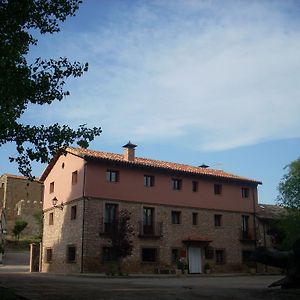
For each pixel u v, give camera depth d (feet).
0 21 32.48
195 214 126.41
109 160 112.06
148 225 117.19
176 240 120.37
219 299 42.04
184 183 125.90
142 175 118.62
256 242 135.85
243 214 135.95
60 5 36.24
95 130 41.11
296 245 50.55
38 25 36.45
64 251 114.42
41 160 39.55
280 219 127.65
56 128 39.75
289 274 51.93
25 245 211.61
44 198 132.16
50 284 61.67
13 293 41.42
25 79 33.32
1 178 250.98
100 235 108.37
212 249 126.41
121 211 108.58
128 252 104.01
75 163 115.75
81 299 39.78
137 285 63.16
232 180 134.82
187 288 57.06
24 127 39.14
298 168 120.06
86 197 108.37
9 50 32.01
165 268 116.67
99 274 100.94
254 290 52.54
